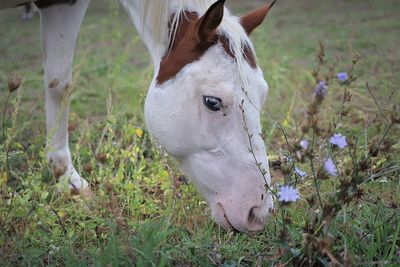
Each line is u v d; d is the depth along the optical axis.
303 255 3.03
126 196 3.96
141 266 2.98
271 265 3.16
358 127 5.61
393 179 4.34
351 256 3.03
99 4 13.69
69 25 4.62
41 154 4.00
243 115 3.26
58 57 4.64
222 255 3.42
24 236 3.45
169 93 3.53
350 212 3.63
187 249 3.37
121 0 4.24
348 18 11.70
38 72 8.34
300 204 3.89
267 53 8.11
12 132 4.04
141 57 9.05
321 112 5.88
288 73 7.74
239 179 3.31
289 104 6.50
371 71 7.79
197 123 3.41
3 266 3.22
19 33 11.03
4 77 7.96
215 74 3.37
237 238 3.62
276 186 3.49
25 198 3.57
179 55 3.54
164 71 3.62
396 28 10.48
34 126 5.88
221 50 3.42
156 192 4.33
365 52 8.97
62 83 4.69
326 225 3.09
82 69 8.00
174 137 3.50
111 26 11.39
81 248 3.61
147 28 3.90
